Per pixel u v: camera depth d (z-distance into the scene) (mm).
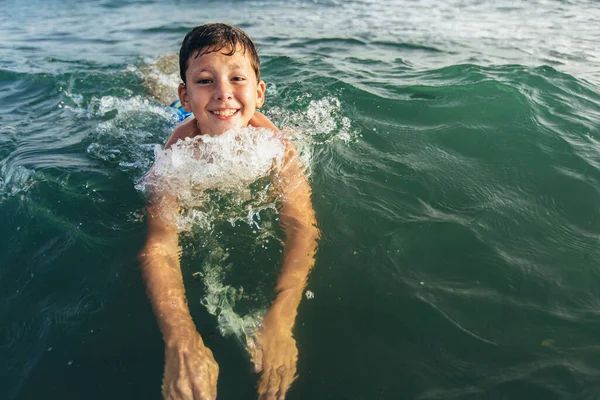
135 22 2244
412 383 461
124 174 826
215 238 655
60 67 1485
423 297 557
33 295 568
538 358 480
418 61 1459
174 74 1385
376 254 624
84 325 526
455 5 2449
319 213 702
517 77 1188
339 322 530
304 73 1337
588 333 505
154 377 470
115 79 1361
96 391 458
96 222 690
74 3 2791
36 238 659
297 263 610
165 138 984
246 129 790
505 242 640
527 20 2061
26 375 474
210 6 2570
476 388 454
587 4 2387
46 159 871
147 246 632
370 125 974
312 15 2279
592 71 1310
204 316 538
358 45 1691
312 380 467
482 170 804
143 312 541
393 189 759
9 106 1176
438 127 952
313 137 925
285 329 523
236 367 482
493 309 539
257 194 742
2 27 2199
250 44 768
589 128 929
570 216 689
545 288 565
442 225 671
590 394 443
